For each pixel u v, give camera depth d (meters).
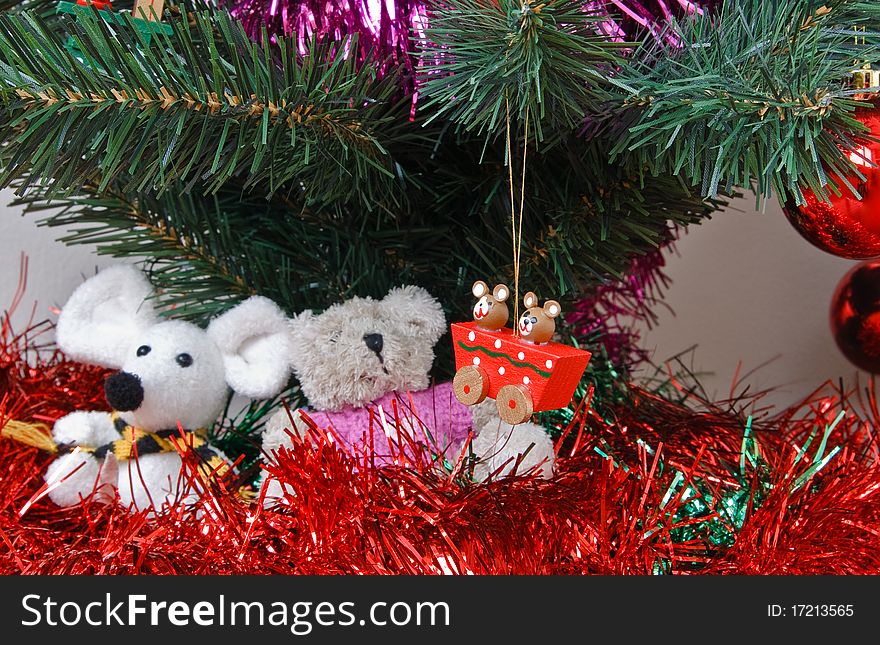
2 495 0.53
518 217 0.53
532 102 0.38
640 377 0.82
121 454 0.56
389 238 0.59
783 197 0.39
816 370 0.85
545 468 0.52
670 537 0.50
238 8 0.49
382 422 0.54
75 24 0.42
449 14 0.38
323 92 0.42
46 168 0.41
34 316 0.76
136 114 0.40
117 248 0.59
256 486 0.58
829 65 0.36
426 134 0.49
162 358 0.55
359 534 0.46
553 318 0.42
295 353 0.56
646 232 0.51
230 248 0.59
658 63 0.40
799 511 0.50
